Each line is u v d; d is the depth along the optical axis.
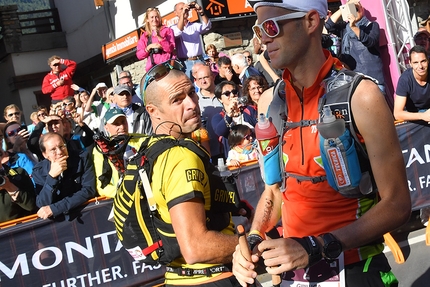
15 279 4.14
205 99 5.91
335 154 1.87
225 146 5.58
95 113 7.39
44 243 4.22
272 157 2.08
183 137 2.45
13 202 4.36
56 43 13.30
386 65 6.83
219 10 8.69
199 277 2.32
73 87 8.70
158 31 7.04
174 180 2.16
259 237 2.08
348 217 1.97
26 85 12.84
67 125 5.60
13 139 5.88
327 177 1.93
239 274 1.88
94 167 4.36
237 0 8.89
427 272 4.49
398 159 1.86
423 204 5.11
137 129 5.61
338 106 1.88
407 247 4.88
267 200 2.26
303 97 2.00
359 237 1.81
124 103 5.59
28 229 4.18
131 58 10.80
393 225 1.84
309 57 1.96
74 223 4.29
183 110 2.40
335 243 1.78
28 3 13.34
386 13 6.70
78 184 4.35
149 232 2.30
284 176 2.08
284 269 1.75
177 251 2.25
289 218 2.09
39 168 4.53
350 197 1.94
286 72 2.05
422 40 6.91
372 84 1.88
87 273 4.32
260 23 1.97
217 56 7.48
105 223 4.36
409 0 10.01
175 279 2.37
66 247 4.28
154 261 2.34
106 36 11.89
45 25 13.45
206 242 2.11
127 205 2.32
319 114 1.93
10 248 4.13
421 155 5.11
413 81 5.20
